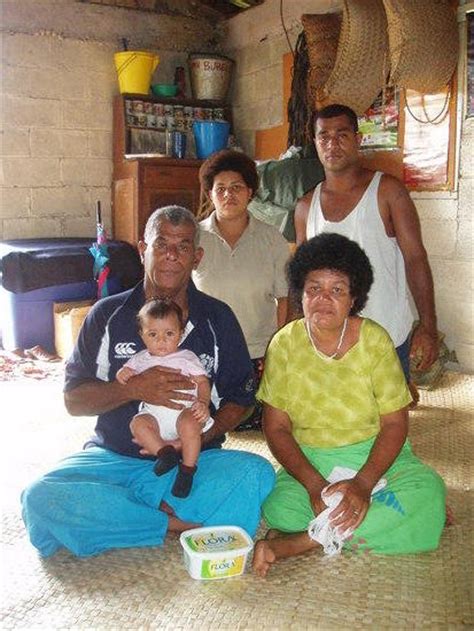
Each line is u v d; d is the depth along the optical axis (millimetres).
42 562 2291
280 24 5977
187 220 2307
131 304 2408
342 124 2969
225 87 6547
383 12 4387
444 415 3861
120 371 2297
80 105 6164
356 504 2141
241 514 2320
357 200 3033
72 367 2416
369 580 2160
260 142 6391
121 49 6309
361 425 2379
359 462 2350
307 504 2326
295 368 2363
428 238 4828
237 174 3408
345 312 2223
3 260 5078
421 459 3209
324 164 3049
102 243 5348
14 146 5914
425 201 4812
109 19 6219
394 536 2273
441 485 2342
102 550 2332
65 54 6031
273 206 4980
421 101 4734
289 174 4961
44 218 6129
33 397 4371
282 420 2438
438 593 2078
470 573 2195
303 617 1963
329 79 4523
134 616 1983
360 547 2312
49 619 1977
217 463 2342
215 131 6195
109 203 6422
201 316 2449
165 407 2309
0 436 3635
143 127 6289
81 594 2100
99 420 2482
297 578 2180
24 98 5902
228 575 2186
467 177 4527
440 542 2408
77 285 5574
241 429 3678
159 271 2287
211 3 6492
